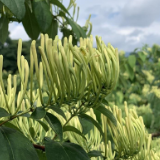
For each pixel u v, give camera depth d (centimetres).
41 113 64
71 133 95
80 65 64
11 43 1898
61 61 65
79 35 133
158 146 131
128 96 388
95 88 67
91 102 69
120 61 315
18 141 62
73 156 67
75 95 66
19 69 65
